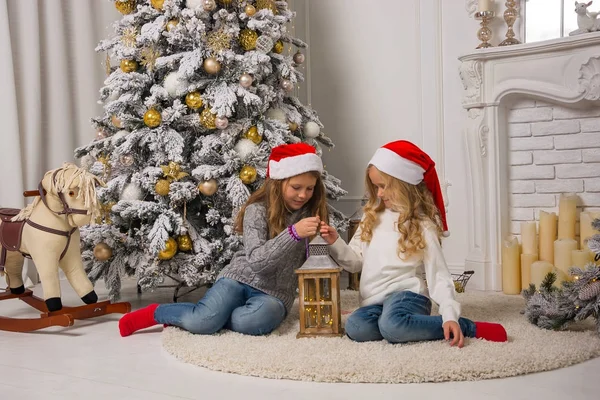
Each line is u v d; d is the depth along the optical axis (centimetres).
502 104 347
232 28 300
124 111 306
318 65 423
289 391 179
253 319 232
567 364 198
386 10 396
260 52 307
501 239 348
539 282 319
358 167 411
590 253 310
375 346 211
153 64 306
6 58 383
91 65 429
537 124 346
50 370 207
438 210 235
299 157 234
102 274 308
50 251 269
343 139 416
